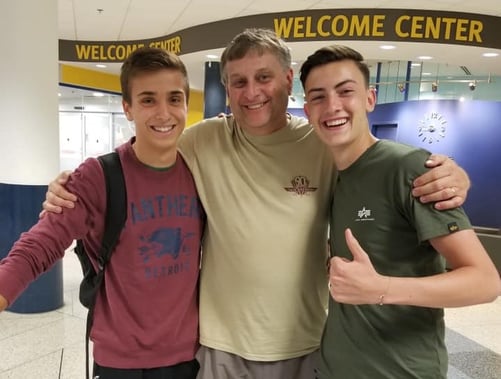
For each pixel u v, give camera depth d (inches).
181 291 54.3
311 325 57.6
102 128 405.4
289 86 58.5
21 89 133.0
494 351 131.2
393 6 187.6
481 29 193.2
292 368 56.8
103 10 213.0
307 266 56.1
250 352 55.0
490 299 38.8
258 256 54.4
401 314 45.7
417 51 214.1
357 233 47.9
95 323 52.6
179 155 56.3
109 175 50.4
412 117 311.9
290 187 55.5
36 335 124.1
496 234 213.6
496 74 311.9
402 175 44.4
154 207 52.5
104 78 351.6
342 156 50.3
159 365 53.2
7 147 135.3
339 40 195.2
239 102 55.4
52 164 139.9
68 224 46.9
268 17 203.0
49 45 135.8
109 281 51.9
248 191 55.4
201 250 59.1
